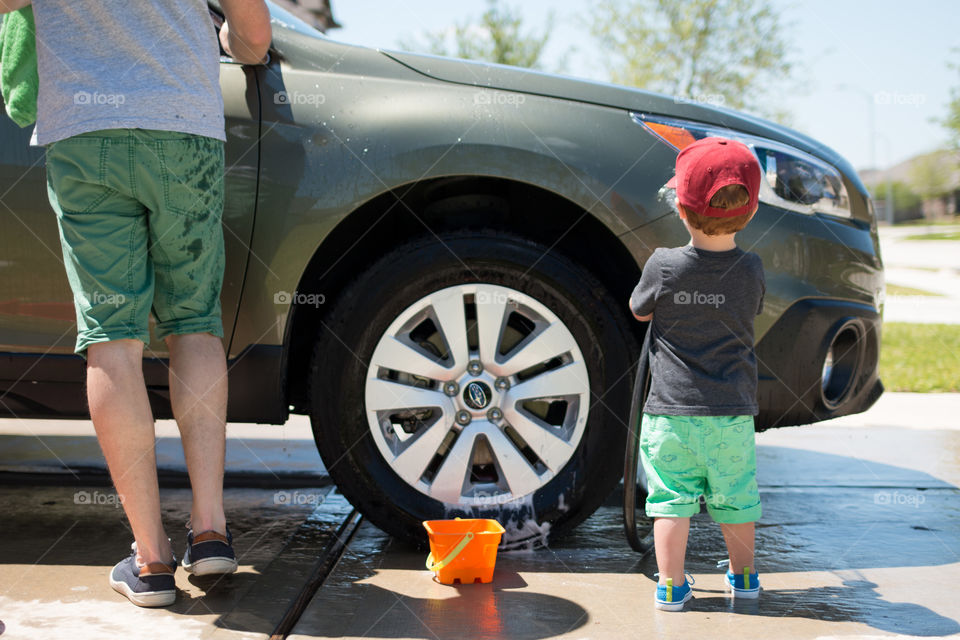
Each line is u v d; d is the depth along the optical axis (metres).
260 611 1.84
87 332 1.81
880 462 3.45
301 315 2.31
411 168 2.11
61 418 2.25
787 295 2.22
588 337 2.22
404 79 2.21
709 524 2.61
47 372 2.16
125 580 1.87
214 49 1.92
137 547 1.86
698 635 1.76
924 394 5.29
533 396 2.21
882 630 1.80
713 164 1.90
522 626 1.79
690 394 1.91
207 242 1.89
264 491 2.93
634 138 2.22
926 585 2.08
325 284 2.30
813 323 2.24
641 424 2.12
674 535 1.90
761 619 1.85
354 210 2.12
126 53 1.78
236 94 2.15
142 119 1.75
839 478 3.18
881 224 57.34
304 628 1.76
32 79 1.87
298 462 3.36
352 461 2.16
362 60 2.23
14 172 2.09
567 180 2.14
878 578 2.13
